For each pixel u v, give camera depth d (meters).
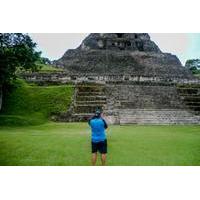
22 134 23.91
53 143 19.45
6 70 31.47
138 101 39.81
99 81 44.12
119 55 60.09
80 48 69.56
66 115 36.03
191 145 19.06
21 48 32.31
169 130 27.78
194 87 44.94
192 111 38.12
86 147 18.14
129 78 45.22
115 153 16.42
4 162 14.26
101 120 13.31
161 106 39.38
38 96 39.16
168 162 14.44
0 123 31.11
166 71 58.09
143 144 19.30
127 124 34.38
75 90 40.22
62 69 56.03
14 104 37.78
